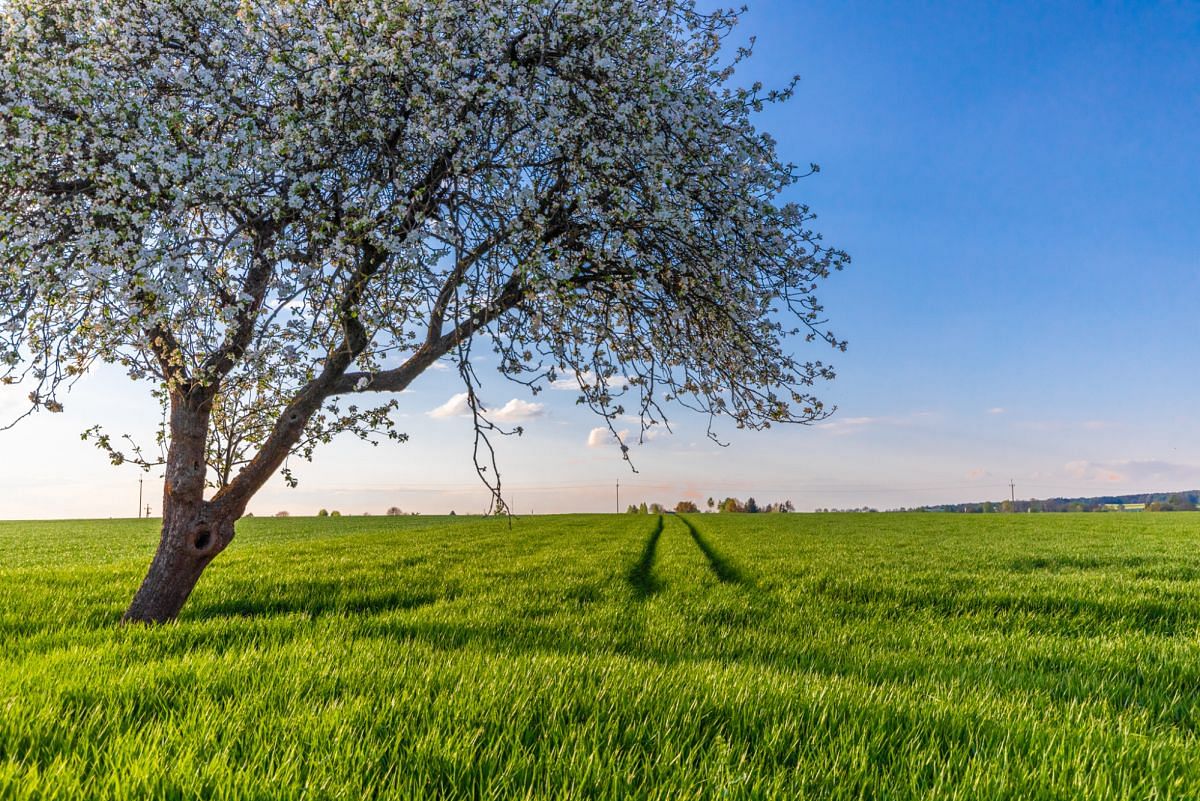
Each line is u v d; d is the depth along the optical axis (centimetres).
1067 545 2405
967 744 360
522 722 367
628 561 1698
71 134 482
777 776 308
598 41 547
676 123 555
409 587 1212
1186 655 661
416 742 332
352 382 662
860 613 984
